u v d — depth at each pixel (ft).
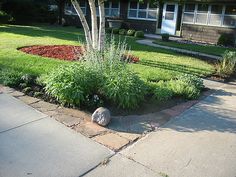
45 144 12.25
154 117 16.26
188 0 65.87
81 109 16.19
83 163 11.16
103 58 19.57
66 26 81.61
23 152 11.49
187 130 14.97
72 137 13.04
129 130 14.34
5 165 10.55
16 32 51.24
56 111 15.67
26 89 18.17
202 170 11.43
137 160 11.71
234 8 63.21
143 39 57.98
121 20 76.02
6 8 79.77
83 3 86.38
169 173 11.03
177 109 17.94
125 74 17.71
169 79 24.30
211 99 20.88
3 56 26.99
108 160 11.51
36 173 10.28
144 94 18.22
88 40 23.08
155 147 12.89
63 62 26.30
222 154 12.79
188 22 69.82
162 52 40.32
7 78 19.60
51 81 16.98
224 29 65.16
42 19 87.15
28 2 83.97
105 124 14.40
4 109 15.31
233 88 25.13
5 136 12.58
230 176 11.20
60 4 87.10
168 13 72.54
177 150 12.80
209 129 15.33
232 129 15.53
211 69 31.45
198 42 62.03
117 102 16.78
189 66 31.83
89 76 17.16
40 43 38.14
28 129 13.41
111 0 74.38
